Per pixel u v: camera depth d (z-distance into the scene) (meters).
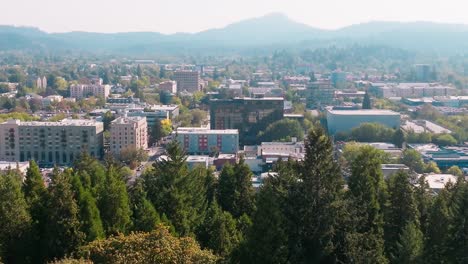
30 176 169.62
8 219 142.62
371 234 131.25
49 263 129.38
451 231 140.50
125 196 162.50
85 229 145.88
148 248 118.44
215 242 157.00
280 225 124.19
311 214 125.00
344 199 132.62
